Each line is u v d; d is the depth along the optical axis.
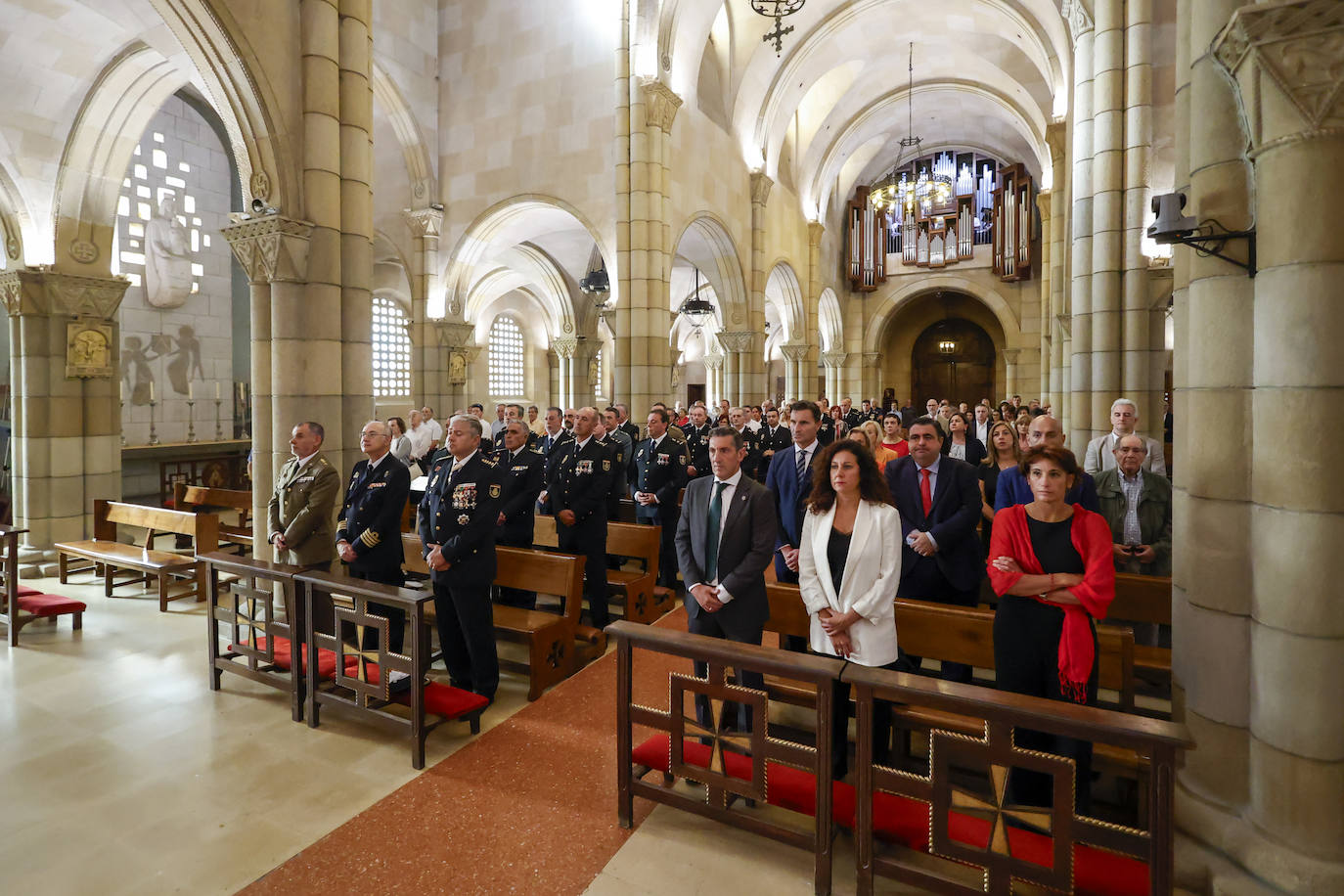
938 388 30.39
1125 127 7.96
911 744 3.86
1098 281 8.16
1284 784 2.39
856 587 3.14
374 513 4.82
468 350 14.70
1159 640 4.55
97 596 6.90
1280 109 2.29
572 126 12.93
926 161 25.38
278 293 5.76
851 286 26.75
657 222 12.09
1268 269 2.39
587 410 5.73
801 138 19.98
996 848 2.35
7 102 7.27
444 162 14.12
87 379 8.24
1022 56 16.48
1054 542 2.85
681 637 2.96
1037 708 2.25
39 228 7.75
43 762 3.67
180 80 7.87
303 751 3.81
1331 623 2.30
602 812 3.25
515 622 4.75
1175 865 2.58
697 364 30.31
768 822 2.82
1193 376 2.69
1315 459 2.30
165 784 3.48
